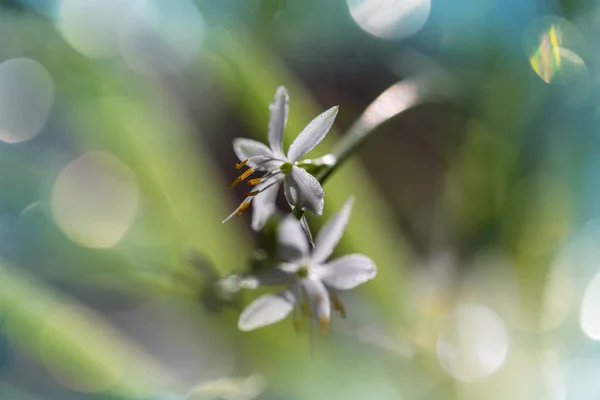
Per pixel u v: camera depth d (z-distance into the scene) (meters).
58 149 0.23
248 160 0.14
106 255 0.21
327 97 0.24
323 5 0.23
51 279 0.22
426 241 0.23
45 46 0.22
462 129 0.23
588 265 0.22
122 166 0.23
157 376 0.21
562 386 0.20
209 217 0.22
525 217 0.22
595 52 0.21
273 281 0.15
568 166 0.22
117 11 0.23
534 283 0.22
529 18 0.22
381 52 0.24
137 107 0.23
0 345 0.21
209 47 0.22
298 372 0.21
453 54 0.23
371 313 0.21
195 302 0.20
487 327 0.21
